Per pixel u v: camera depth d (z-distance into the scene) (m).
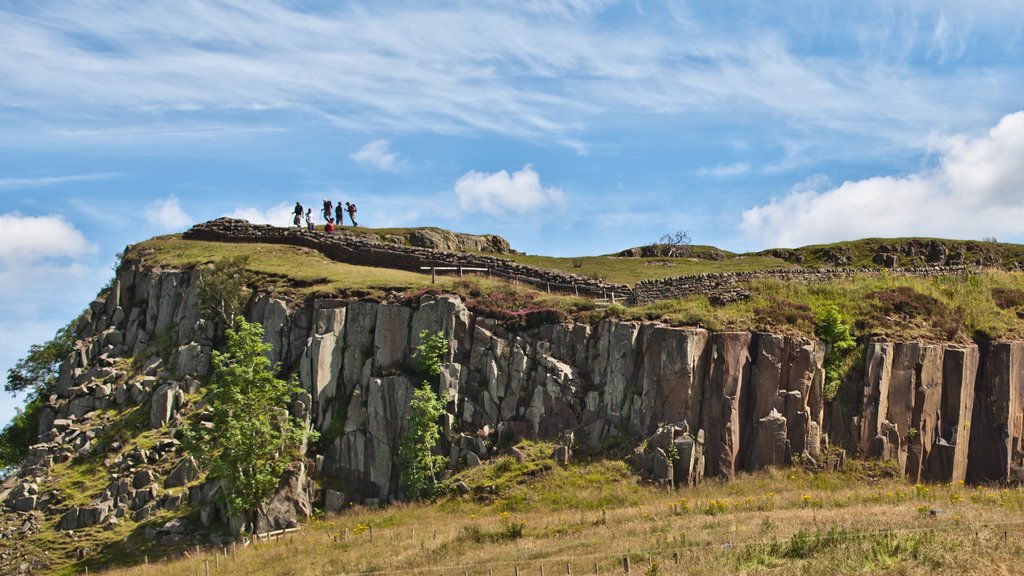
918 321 61.84
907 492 51.53
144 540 54.47
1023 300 66.81
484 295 65.25
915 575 35.25
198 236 91.31
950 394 58.00
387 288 67.19
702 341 57.56
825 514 45.38
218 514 56.03
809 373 57.09
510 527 46.78
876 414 56.66
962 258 90.81
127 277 80.56
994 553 37.12
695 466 54.69
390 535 49.59
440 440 58.72
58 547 54.69
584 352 60.44
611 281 78.75
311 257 81.00
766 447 55.44
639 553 40.66
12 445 72.31
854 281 67.94
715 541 41.47
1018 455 58.09
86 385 69.44
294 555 47.97
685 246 101.56
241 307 70.69
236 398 55.50
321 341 63.22
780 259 92.94
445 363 60.94
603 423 57.56
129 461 60.12
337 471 59.53
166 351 71.19
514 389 59.94
